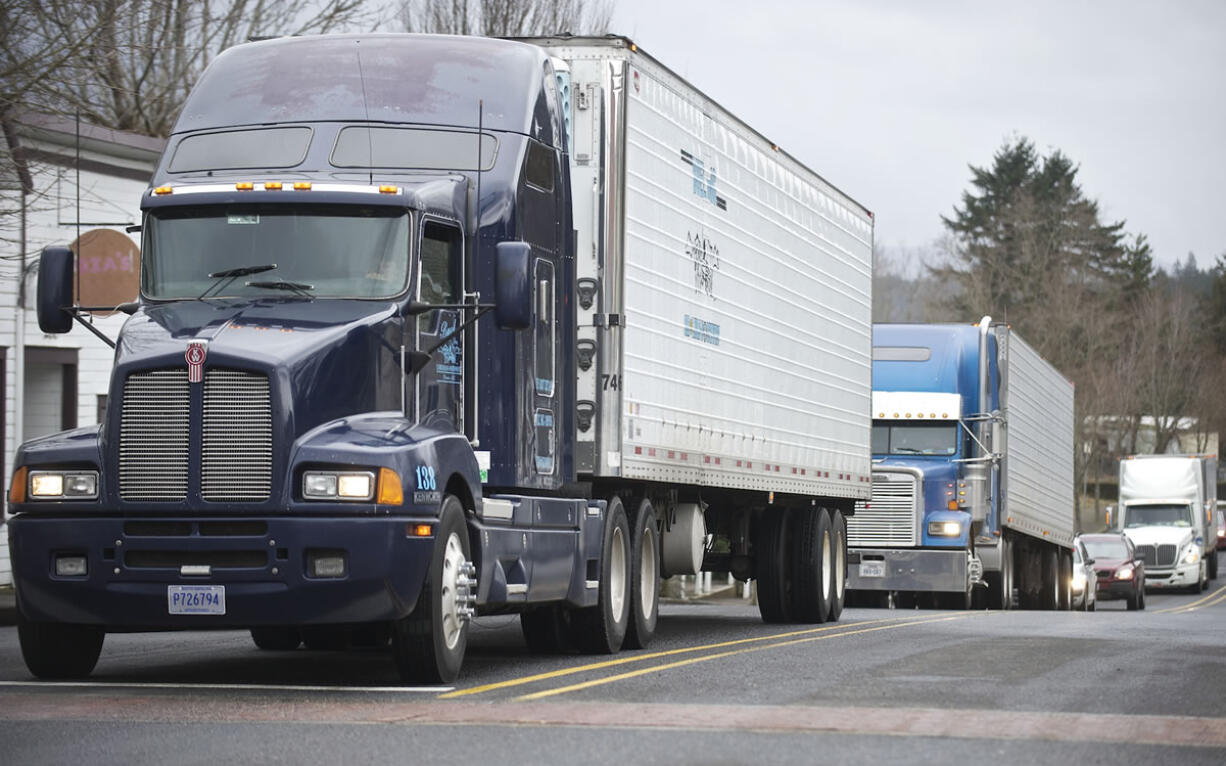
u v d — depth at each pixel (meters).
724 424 40.69
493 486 30.19
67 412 57.00
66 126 53.81
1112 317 198.88
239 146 30.39
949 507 69.31
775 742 20.11
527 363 31.22
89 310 28.12
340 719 22.34
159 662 32.72
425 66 31.62
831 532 50.75
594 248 34.00
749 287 42.75
